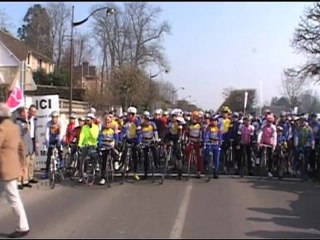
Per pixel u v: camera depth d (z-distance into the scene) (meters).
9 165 7.67
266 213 9.56
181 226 8.20
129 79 54.19
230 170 16.55
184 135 15.10
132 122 14.52
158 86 70.38
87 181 13.50
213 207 10.04
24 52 45.06
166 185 13.26
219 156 15.34
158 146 14.89
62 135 14.34
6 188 7.68
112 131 13.65
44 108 15.37
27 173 12.72
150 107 64.75
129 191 12.16
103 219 8.74
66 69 62.03
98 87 54.56
